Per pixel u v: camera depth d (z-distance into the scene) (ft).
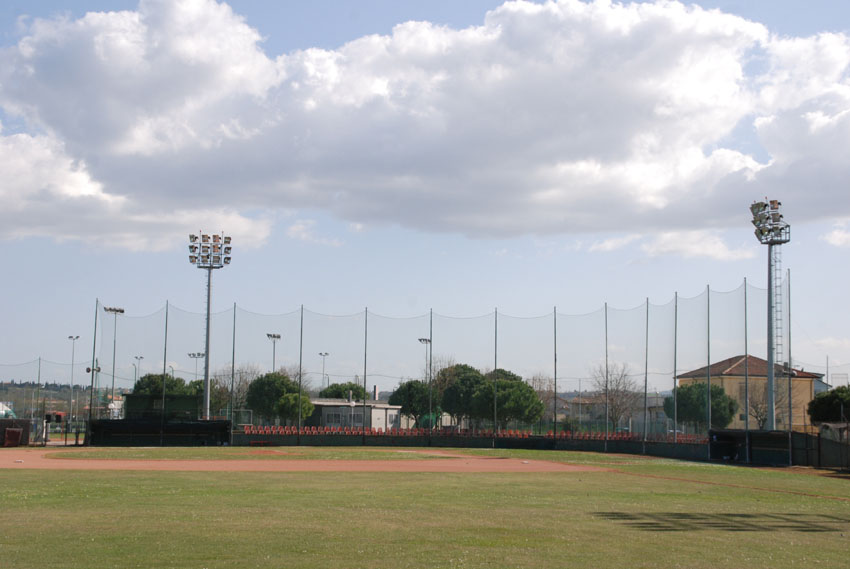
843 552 56.65
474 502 83.61
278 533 57.57
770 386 191.21
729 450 195.21
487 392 309.63
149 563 45.98
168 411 244.42
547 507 80.07
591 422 278.46
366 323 267.18
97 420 230.68
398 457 184.44
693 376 231.09
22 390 296.51
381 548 52.16
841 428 167.63
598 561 49.52
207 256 249.55
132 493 87.81
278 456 182.09
